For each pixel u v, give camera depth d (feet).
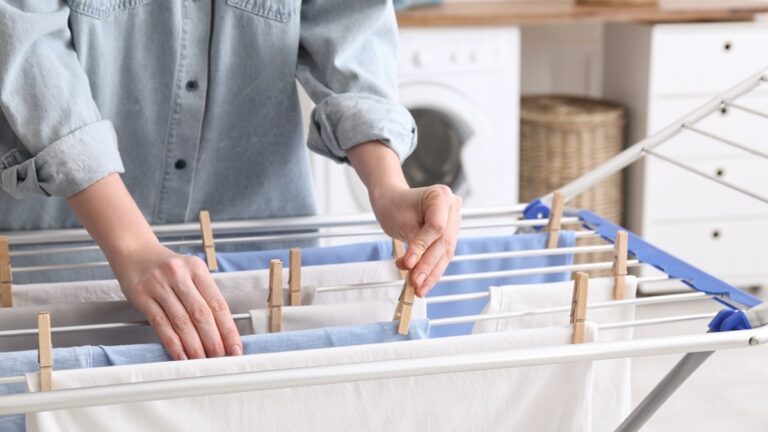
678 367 3.52
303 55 4.74
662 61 11.27
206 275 3.43
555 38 13.10
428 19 10.73
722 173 11.59
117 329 3.84
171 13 4.39
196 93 4.56
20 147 4.06
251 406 3.29
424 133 11.46
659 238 11.71
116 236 3.57
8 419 3.33
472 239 4.72
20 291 4.06
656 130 11.44
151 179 4.73
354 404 3.38
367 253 4.63
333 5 4.58
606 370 4.00
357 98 4.24
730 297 4.05
